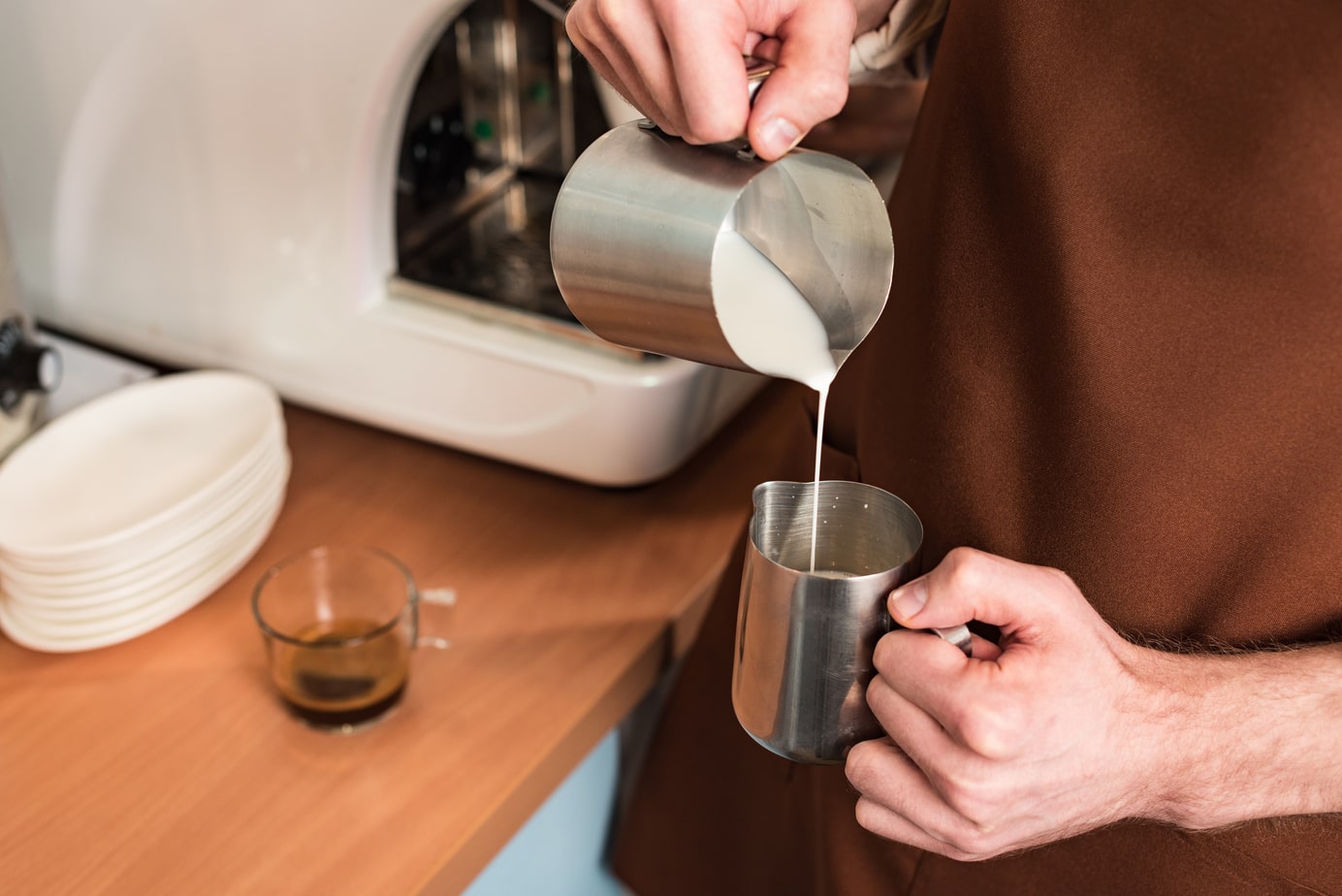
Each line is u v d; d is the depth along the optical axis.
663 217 0.46
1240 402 0.53
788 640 0.51
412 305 0.88
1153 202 0.53
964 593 0.49
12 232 0.96
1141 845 0.61
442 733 0.71
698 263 0.45
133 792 0.66
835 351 0.56
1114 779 0.52
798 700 0.53
